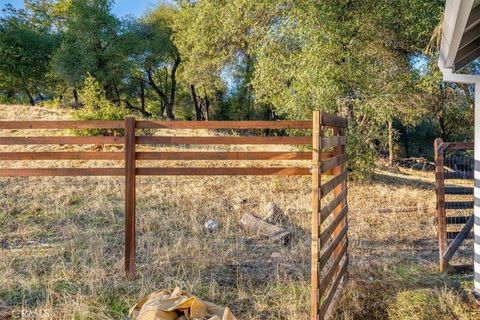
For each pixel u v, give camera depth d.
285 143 4.02
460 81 3.75
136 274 3.98
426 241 5.55
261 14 10.03
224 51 13.29
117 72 20.45
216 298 3.52
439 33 3.89
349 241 5.30
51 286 3.58
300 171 3.99
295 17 8.44
